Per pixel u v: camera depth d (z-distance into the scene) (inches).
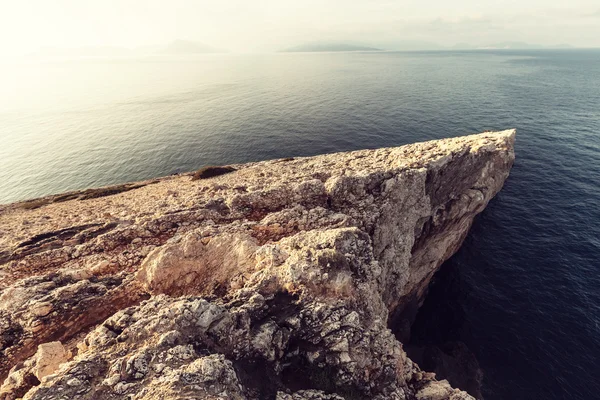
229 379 379.9
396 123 3599.9
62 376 360.8
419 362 1088.8
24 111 5039.4
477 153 1528.1
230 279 618.5
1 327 541.0
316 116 4052.7
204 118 4224.9
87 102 5698.8
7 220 1254.9
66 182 2583.7
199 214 911.0
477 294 1343.5
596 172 2235.5
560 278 1387.8
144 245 803.4
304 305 542.6
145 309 489.7
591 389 983.6
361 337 529.3
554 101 4362.7
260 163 2187.5
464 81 6540.4
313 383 476.4
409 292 1239.5
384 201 1043.3
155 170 2758.4
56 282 647.8
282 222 858.1
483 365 1066.7
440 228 1350.9
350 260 647.8
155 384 351.9
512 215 1835.6
